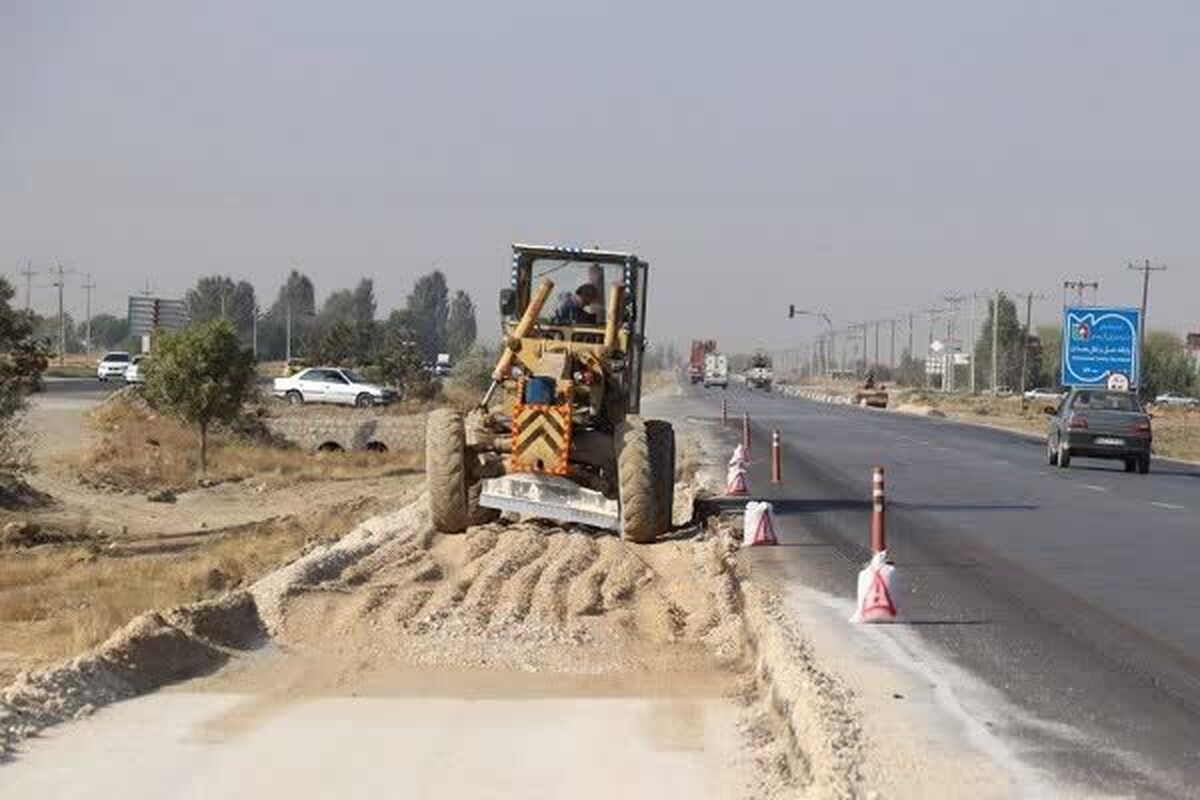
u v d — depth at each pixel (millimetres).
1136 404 39812
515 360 20797
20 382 27453
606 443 20375
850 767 8422
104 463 40719
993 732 9609
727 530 20938
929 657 12125
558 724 10062
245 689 11234
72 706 10281
